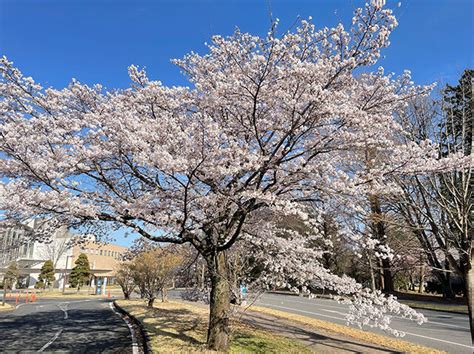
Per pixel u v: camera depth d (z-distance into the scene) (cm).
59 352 751
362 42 625
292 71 582
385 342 911
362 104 696
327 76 638
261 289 902
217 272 727
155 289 1670
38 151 641
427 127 927
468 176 688
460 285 2562
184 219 625
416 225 958
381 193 704
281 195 709
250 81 636
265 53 654
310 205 738
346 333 1035
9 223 632
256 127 640
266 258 827
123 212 662
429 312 1800
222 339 708
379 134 670
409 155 617
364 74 711
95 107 768
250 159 575
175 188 677
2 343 856
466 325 1313
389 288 2600
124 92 809
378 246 724
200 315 1304
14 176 648
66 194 587
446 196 841
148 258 1648
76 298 2800
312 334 994
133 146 600
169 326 1004
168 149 595
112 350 768
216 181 671
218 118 755
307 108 600
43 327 1126
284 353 723
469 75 882
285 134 632
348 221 1040
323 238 798
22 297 2862
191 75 855
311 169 615
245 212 642
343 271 2812
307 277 745
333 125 636
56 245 4006
